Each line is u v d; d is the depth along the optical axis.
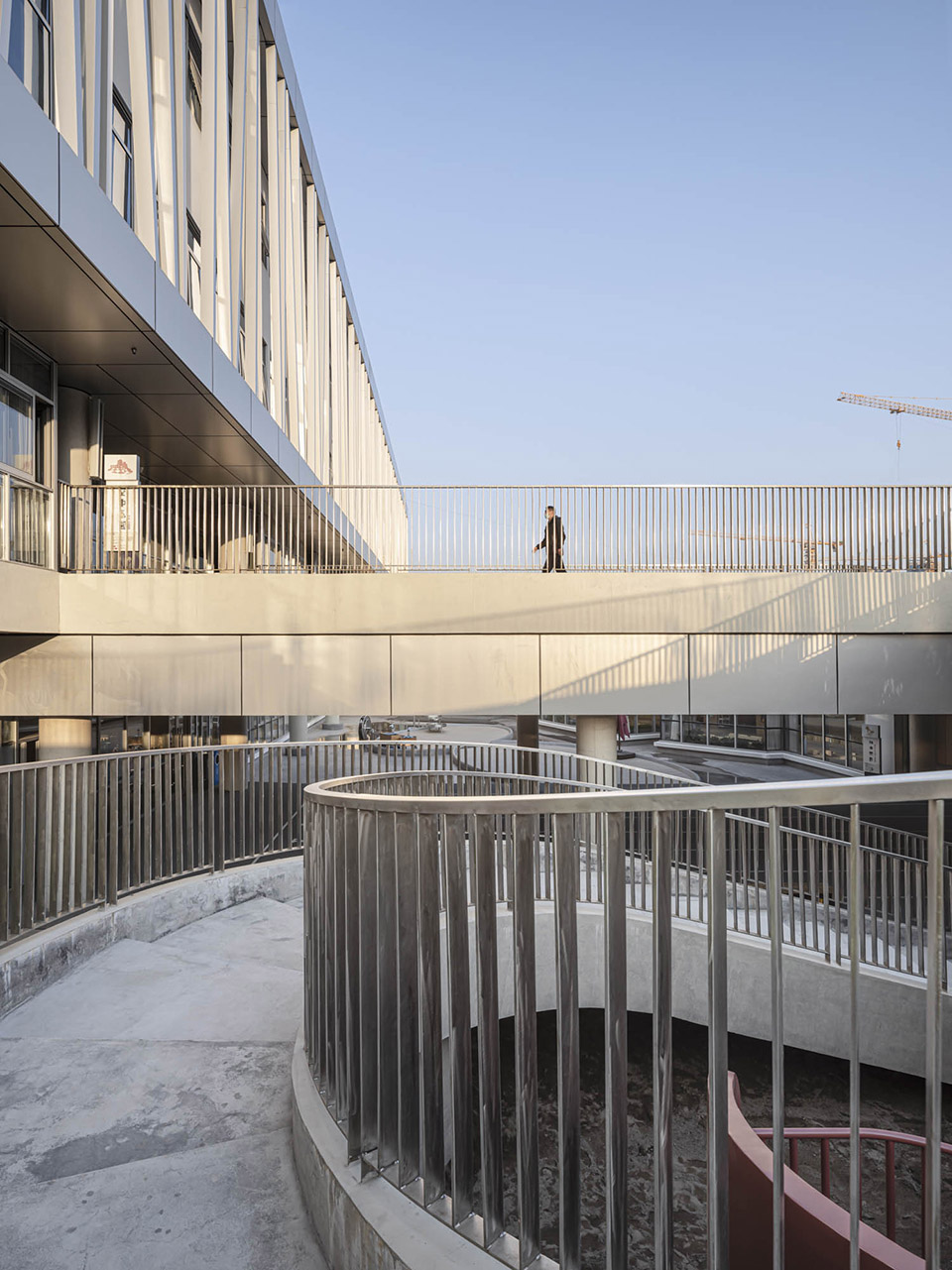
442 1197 2.21
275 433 17.78
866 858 7.05
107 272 9.59
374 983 2.52
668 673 12.61
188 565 14.48
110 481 13.30
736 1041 6.94
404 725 28.02
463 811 2.03
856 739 22.72
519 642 12.66
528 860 1.93
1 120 7.37
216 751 6.54
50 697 12.23
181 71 14.04
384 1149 2.35
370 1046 2.48
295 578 12.56
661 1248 1.64
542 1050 6.40
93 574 12.30
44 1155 2.92
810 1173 5.58
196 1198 2.68
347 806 2.70
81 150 10.28
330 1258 2.36
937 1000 1.31
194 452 16.95
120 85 12.44
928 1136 1.30
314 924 3.17
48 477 12.15
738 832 7.09
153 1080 3.49
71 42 10.01
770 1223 2.36
